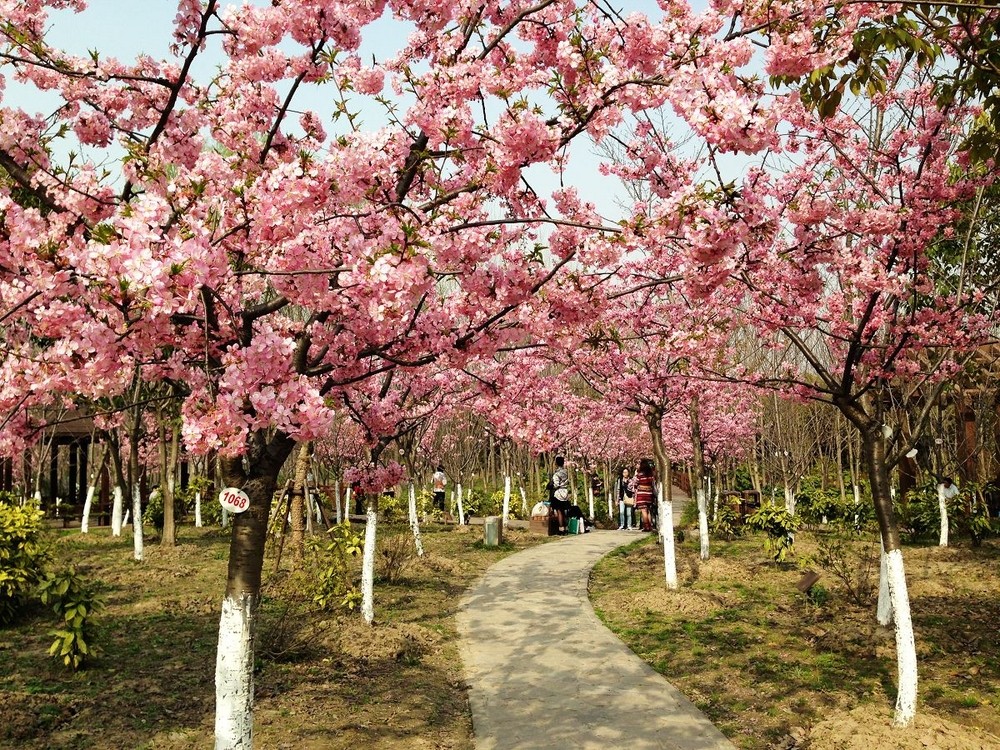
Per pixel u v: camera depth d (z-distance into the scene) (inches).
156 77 162.2
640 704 240.2
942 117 231.5
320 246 140.3
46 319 118.1
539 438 246.2
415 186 196.7
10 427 150.3
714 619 354.9
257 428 122.3
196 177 146.8
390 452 547.5
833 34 167.9
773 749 205.0
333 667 277.7
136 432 534.6
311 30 163.9
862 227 232.1
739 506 799.7
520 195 180.5
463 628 345.7
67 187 134.1
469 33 175.5
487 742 209.3
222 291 146.9
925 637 313.4
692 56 161.5
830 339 293.0
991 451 672.4
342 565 375.6
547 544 672.4
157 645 307.7
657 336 370.9
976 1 180.7
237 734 147.2
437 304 168.7
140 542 530.6
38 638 319.6
